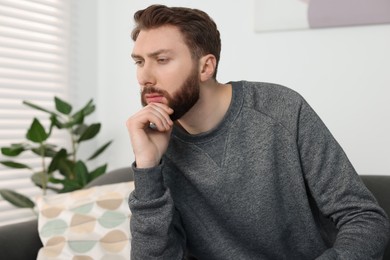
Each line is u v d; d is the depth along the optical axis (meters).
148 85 1.01
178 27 0.99
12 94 2.05
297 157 1.07
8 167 2.06
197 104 1.07
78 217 1.40
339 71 1.73
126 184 1.51
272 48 1.86
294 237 1.13
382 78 1.66
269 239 1.11
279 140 1.08
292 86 1.82
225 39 1.96
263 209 1.09
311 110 1.08
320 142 1.06
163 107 1.02
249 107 1.10
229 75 1.96
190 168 1.12
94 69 2.35
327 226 1.16
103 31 2.33
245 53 1.92
